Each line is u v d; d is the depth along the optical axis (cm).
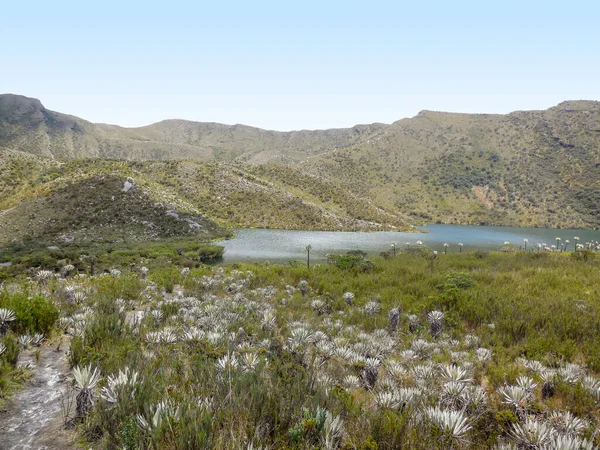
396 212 15525
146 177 11125
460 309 1122
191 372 471
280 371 486
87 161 12006
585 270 1952
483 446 341
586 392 506
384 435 319
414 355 748
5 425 366
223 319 901
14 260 3897
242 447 295
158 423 305
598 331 892
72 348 562
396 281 1683
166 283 1614
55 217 7188
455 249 6675
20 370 494
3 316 641
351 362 594
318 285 1681
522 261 2455
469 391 450
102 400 367
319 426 319
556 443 313
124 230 7062
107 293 1177
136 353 518
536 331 917
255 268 2456
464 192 17500
